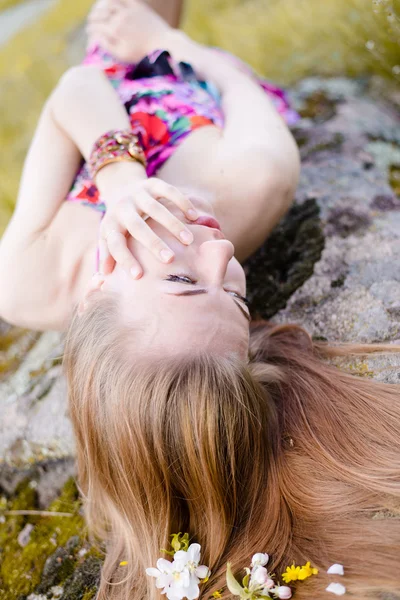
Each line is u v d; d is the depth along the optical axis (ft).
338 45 8.57
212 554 4.00
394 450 4.08
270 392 4.57
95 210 5.04
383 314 4.91
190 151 5.15
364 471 4.01
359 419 4.26
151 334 3.73
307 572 3.64
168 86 5.58
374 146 6.77
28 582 4.85
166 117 5.30
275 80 8.97
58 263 4.98
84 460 4.43
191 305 3.73
